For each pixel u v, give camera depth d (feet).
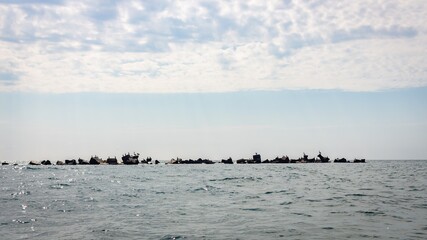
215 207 81.15
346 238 49.11
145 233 54.08
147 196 105.40
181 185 146.61
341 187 129.49
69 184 159.43
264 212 72.90
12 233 54.95
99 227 58.90
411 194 103.04
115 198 101.14
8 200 97.66
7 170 346.33
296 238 49.70
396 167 379.96
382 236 50.03
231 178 190.70
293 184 146.41
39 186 148.77
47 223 63.05
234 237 50.90
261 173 249.96
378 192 109.50
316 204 83.30
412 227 55.88
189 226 59.16
